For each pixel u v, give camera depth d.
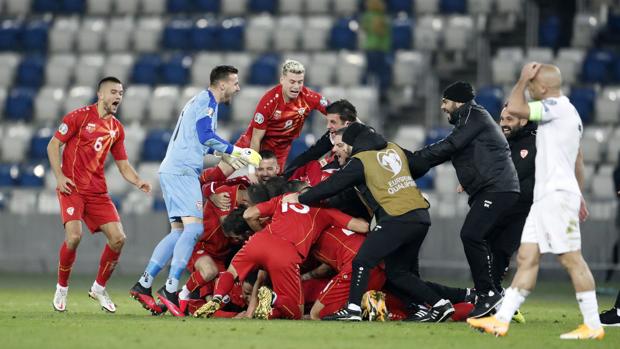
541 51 77.38
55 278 59.69
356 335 26.45
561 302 45.59
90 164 34.53
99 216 34.72
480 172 31.58
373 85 77.75
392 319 32.97
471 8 82.31
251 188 33.31
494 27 82.62
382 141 31.86
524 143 33.62
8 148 75.25
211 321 30.33
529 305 43.19
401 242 30.98
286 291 31.97
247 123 75.50
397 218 30.97
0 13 89.06
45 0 89.06
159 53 84.50
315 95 38.75
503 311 26.56
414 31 80.38
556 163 26.33
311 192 31.33
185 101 77.50
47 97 79.06
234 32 83.44
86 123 34.47
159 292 33.19
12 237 66.25
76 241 34.25
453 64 81.12
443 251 62.88
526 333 28.00
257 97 75.75
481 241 31.48
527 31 82.44
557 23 81.69
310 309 33.88
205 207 34.94
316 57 78.88
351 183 31.31
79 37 85.50
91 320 30.45
